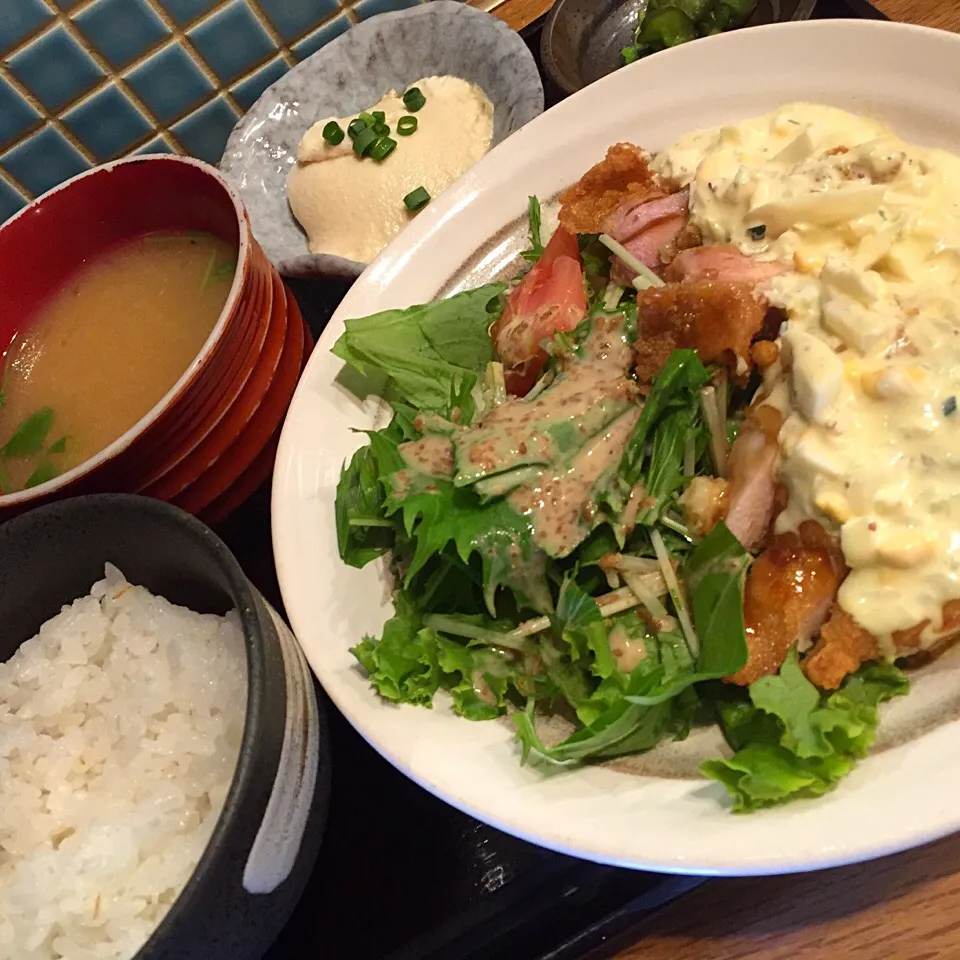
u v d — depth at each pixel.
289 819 0.23
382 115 0.39
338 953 0.25
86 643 0.27
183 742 0.25
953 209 0.25
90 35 0.38
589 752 0.23
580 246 0.30
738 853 0.20
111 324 0.32
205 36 0.39
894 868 0.23
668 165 0.29
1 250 0.31
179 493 0.29
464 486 0.25
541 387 0.27
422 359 0.29
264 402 0.30
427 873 0.26
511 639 0.25
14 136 0.39
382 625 0.26
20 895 0.23
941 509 0.22
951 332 0.23
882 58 0.28
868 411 0.23
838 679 0.22
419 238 0.31
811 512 0.23
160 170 0.31
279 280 0.32
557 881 0.24
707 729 0.24
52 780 0.25
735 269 0.26
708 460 0.26
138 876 0.23
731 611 0.23
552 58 0.37
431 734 0.24
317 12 0.41
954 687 0.22
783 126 0.28
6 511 0.27
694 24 0.37
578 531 0.25
